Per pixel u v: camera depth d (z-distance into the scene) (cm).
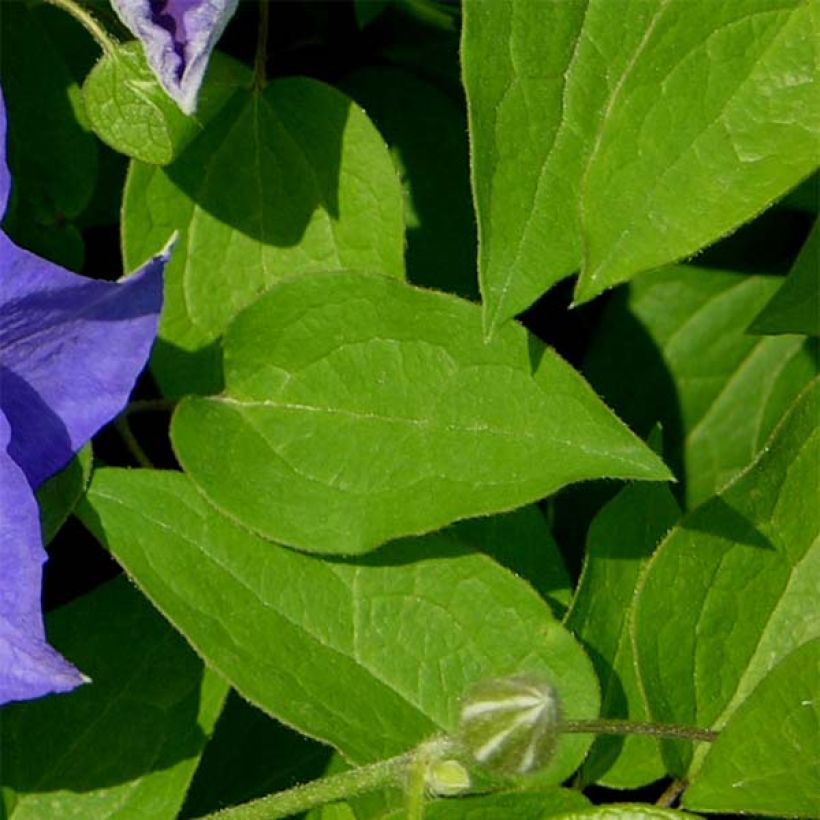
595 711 55
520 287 52
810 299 56
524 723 51
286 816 56
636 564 57
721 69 50
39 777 56
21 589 50
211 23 52
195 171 57
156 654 56
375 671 55
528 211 52
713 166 50
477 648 55
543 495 54
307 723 54
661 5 52
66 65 59
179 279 57
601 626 56
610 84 52
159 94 53
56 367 51
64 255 59
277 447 55
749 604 55
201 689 56
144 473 55
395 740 55
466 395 54
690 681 55
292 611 55
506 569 55
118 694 56
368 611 55
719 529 55
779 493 55
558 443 54
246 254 57
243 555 55
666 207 50
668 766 56
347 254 57
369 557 55
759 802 54
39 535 50
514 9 52
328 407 55
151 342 51
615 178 50
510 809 54
